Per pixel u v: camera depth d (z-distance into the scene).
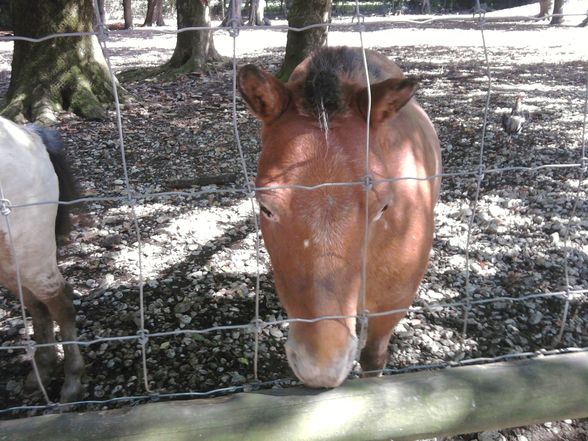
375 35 19.03
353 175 1.46
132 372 2.74
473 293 3.32
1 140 2.11
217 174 5.23
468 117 6.96
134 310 3.21
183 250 3.90
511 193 4.67
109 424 1.39
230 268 3.66
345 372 1.46
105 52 1.36
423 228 1.92
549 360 1.59
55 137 2.49
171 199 4.73
